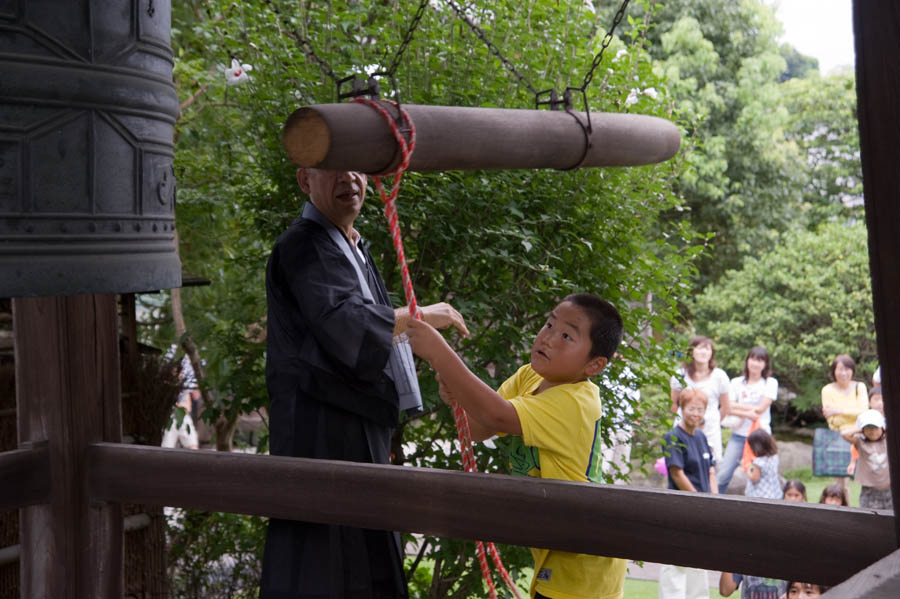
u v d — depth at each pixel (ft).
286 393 8.83
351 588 8.64
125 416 13.61
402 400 9.20
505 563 13.26
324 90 12.76
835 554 6.50
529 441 7.53
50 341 9.86
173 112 7.32
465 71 12.86
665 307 14.49
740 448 23.06
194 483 8.95
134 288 6.82
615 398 13.37
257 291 16.33
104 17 6.61
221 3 13.88
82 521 9.83
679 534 6.93
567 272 13.35
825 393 24.89
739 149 46.52
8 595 12.44
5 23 6.25
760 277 39.65
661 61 47.44
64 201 6.47
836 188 51.85
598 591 7.68
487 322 14.21
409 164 6.15
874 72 5.89
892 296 5.97
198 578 15.53
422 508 7.79
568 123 7.20
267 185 14.33
